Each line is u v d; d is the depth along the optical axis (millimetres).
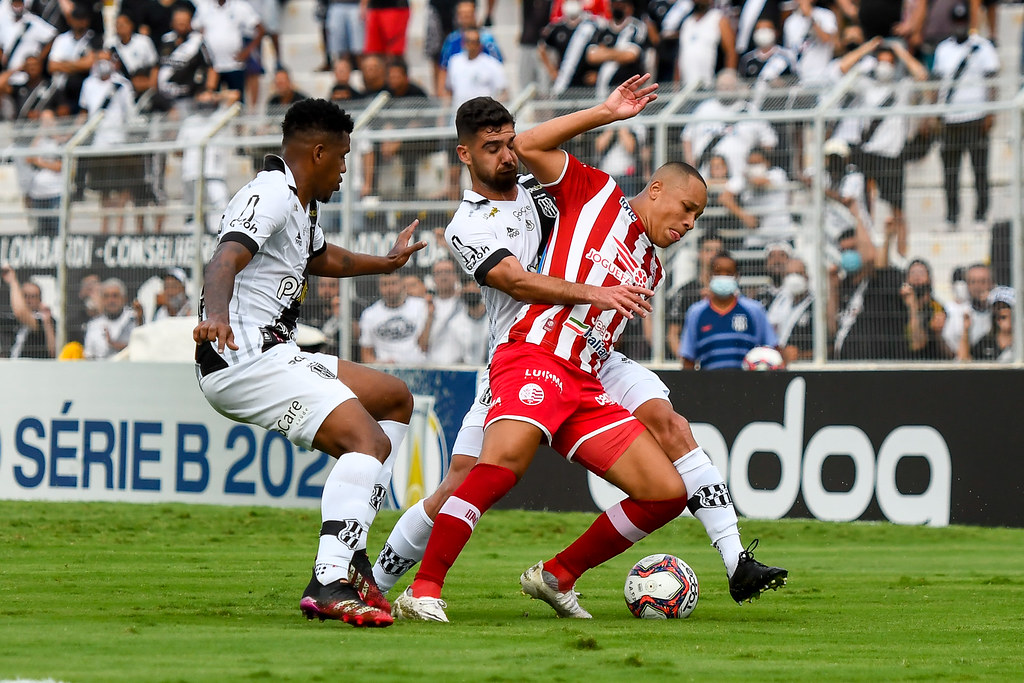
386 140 38188
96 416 38656
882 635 15227
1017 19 46594
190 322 38938
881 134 34781
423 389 37094
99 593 18531
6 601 17328
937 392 33469
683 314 36500
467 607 17844
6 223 41500
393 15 51312
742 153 35906
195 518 33406
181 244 39469
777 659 12922
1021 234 33688
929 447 33531
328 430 15273
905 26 43906
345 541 14992
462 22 49344
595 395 16609
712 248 36219
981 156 34000
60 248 40812
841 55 44500
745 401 35156
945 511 33344
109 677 10789
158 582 20234
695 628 15672
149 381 38031
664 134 36531
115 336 40344
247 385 15320
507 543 29438
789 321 35656
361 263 17422
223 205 39250
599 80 46969
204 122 40594
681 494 16406
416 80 55812
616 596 20000
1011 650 13945
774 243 35688
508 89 50156
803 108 35625
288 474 36312
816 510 34469
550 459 36594
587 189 16656
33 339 41281
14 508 35844
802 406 34625
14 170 41344
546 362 16047
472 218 16078
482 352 37375
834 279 35250
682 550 29094
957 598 19922
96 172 40375
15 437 39719
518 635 14227
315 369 15500
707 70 45969
